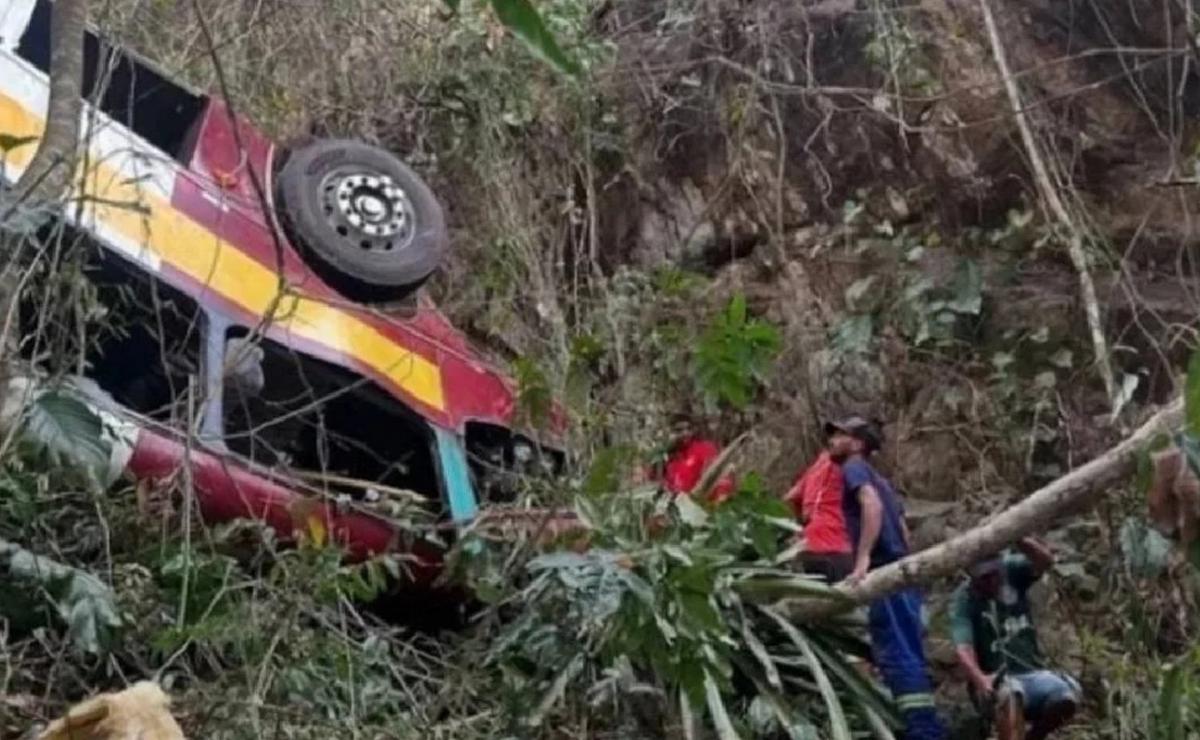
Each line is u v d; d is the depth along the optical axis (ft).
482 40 28.32
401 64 28.48
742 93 28.27
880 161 27.45
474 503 18.65
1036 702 17.92
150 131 18.83
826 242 27.27
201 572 15.02
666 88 28.96
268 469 16.98
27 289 13.97
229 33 26.27
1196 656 18.02
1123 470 15.43
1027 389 24.93
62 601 13.66
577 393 20.90
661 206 28.63
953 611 18.67
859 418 19.06
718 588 16.62
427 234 19.61
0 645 13.46
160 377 18.17
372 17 28.76
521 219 27.66
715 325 19.49
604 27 30.30
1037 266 26.12
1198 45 22.54
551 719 16.16
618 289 26.02
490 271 26.94
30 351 14.88
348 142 19.54
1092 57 27.43
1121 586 20.95
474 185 27.78
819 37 28.19
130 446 15.46
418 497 18.02
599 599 14.89
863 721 17.31
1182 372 24.47
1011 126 26.81
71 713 10.64
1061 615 21.52
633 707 16.46
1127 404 24.18
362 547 17.47
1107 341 24.86
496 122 28.14
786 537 19.12
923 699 17.37
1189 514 13.55
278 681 14.51
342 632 15.40
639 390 23.66
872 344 26.02
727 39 28.73
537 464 19.60
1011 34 27.48
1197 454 13.60
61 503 15.28
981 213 26.86
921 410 25.50
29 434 13.39
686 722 15.64
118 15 23.35
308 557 15.72
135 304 16.72
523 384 19.62
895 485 25.18
